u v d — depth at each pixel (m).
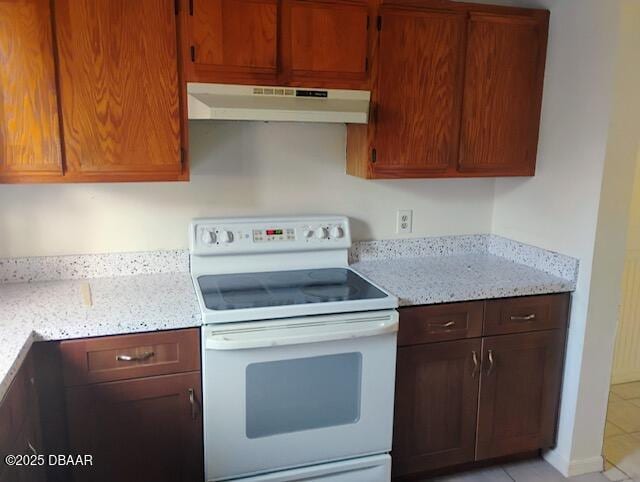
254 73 1.96
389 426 2.04
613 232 2.16
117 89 1.85
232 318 1.77
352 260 2.52
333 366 1.91
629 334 3.18
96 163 1.88
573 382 2.28
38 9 1.73
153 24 1.84
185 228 2.27
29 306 1.82
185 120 1.95
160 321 1.72
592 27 2.11
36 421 1.63
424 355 2.08
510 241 2.61
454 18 2.17
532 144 2.41
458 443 2.23
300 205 2.42
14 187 2.05
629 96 2.06
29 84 1.77
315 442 1.95
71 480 1.75
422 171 2.27
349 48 2.05
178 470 1.84
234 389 1.80
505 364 2.22
